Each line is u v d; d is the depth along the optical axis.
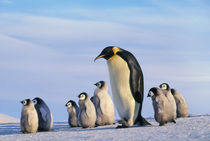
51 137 13.69
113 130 15.12
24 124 17.64
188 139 10.52
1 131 21.33
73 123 23.77
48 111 20.09
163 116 16.20
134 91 17.70
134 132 13.52
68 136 13.55
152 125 18.02
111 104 22.02
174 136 11.37
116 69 17.73
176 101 25.50
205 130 12.39
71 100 24.05
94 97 22.12
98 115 21.89
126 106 17.98
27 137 14.48
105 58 18.00
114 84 17.97
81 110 20.69
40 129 19.67
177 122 17.66
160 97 16.23
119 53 17.80
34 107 18.45
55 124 29.25
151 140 10.85
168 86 21.06
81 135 13.56
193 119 19.56
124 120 18.34
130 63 17.64
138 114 18.20
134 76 17.58
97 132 14.52
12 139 13.91
